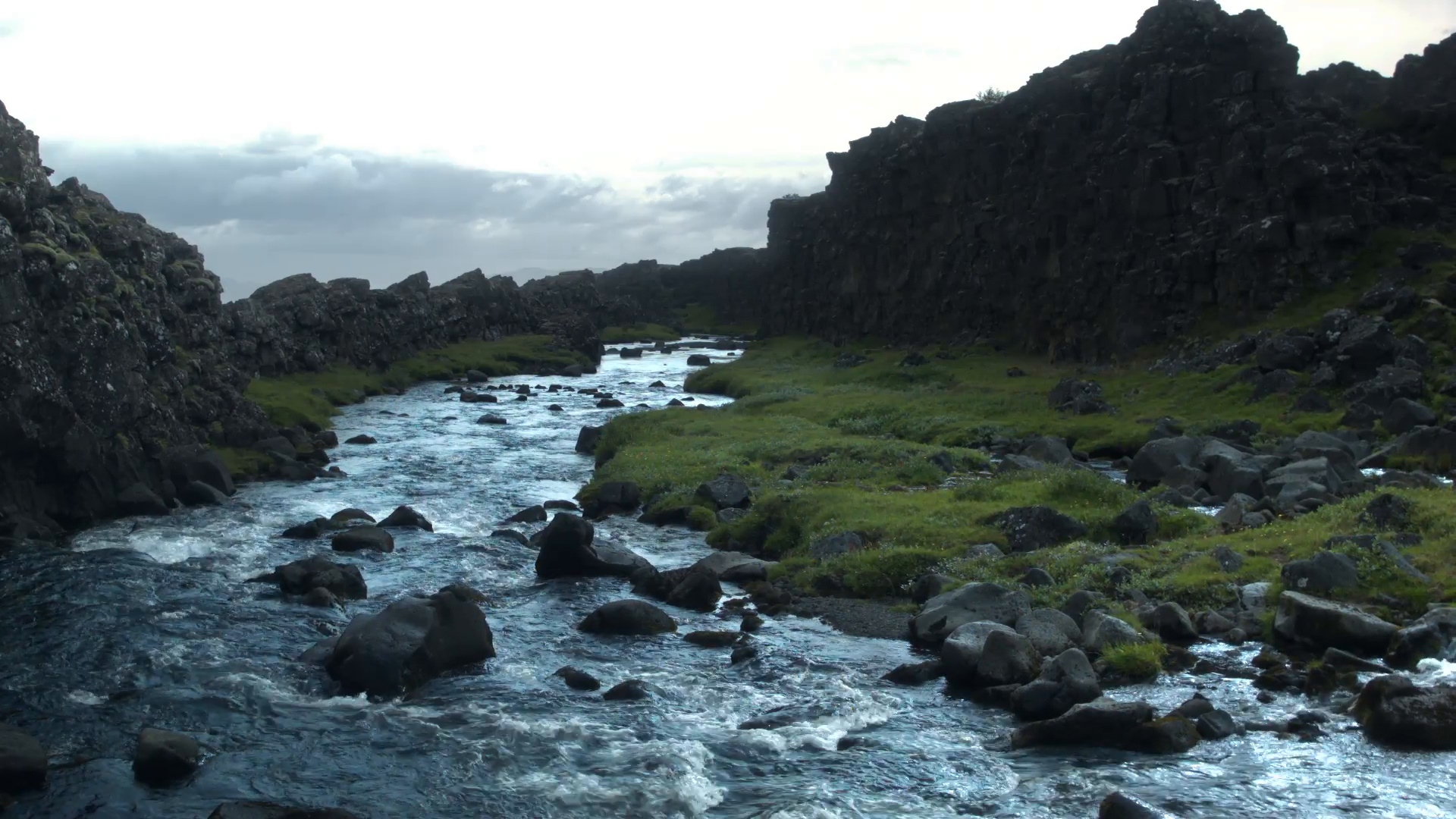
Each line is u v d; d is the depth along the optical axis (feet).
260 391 229.66
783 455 150.30
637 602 86.17
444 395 290.15
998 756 61.21
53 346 122.93
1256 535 94.53
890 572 94.32
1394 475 117.80
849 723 66.23
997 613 80.23
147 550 110.11
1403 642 69.51
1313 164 200.23
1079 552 93.35
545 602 93.20
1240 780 56.59
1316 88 270.26
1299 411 163.32
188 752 61.00
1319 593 79.00
